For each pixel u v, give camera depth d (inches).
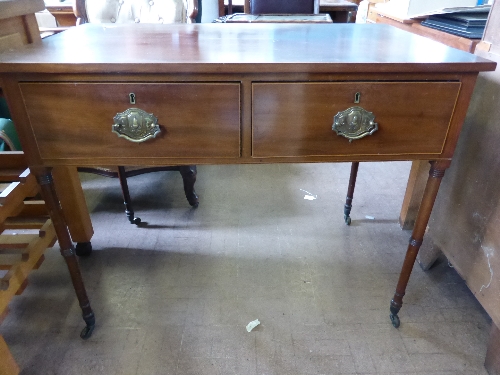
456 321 40.6
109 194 64.7
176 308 42.1
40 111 27.5
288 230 55.2
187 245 52.1
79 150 29.3
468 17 40.2
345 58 27.3
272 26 43.1
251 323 40.1
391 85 27.4
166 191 65.7
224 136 29.1
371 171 71.9
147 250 51.0
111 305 42.5
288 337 38.8
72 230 47.1
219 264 48.6
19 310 41.8
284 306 42.4
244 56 27.6
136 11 59.5
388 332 39.3
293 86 27.2
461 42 38.7
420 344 38.1
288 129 29.0
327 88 27.4
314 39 35.1
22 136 28.5
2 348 31.2
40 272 47.0
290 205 61.3
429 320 40.7
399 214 58.9
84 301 37.5
